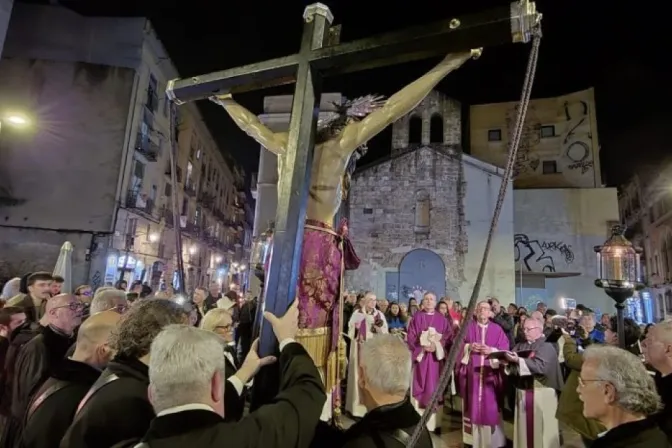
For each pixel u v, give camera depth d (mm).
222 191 39031
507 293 16406
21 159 17312
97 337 2057
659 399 1826
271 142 1833
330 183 1762
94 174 17391
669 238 20609
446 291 16656
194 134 27719
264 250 2123
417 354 6254
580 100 22719
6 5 11258
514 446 4828
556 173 22406
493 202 17188
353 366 6828
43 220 16953
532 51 1183
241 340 6715
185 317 1894
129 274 18672
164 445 1161
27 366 2420
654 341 2422
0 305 4402
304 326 1617
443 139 18500
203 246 30469
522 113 1135
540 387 4672
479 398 5320
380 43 1455
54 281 4672
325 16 1682
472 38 1312
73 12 18438
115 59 18406
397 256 17281
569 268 18969
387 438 1555
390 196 17781
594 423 3869
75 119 17750
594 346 2064
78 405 1826
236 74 1750
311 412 1307
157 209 21625
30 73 17859
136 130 18766
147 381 1636
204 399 1278
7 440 2355
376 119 1688
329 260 1729
